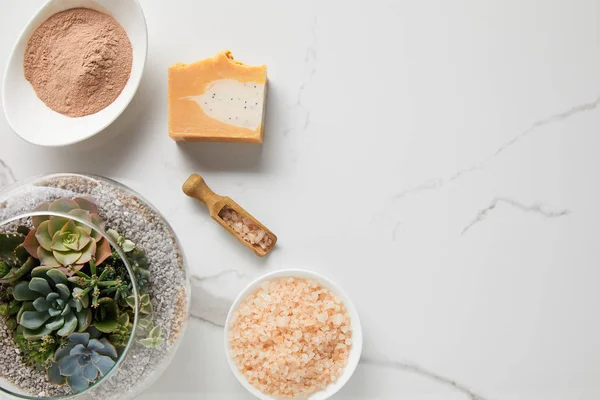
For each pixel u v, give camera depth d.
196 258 0.62
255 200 0.62
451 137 0.62
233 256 0.62
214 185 0.62
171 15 0.63
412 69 0.63
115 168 0.63
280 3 0.63
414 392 0.62
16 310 0.52
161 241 0.56
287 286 0.60
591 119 0.63
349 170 0.62
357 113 0.63
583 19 0.63
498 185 0.62
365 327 0.62
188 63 0.63
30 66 0.60
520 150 0.62
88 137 0.59
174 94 0.60
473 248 0.62
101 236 0.52
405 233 0.62
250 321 0.59
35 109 0.61
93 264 0.51
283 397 0.59
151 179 0.63
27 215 0.51
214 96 0.60
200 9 0.63
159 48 0.63
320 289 0.60
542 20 0.63
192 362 0.62
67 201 0.54
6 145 0.63
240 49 0.63
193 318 0.62
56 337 0.52
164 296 0.55
